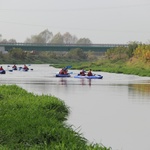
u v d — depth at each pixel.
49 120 20.22
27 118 20.56
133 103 35.22
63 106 28.98
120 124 23.86
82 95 42.78
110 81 72.06
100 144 18.20
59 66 173.88
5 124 18.83
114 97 40.84
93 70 132.88
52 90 49.41
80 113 28.27
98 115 27.45
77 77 84.94
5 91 36.69
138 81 72.50
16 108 25.14
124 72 112.00
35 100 29.33
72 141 16.28
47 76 89.44
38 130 17.42
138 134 21.00
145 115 27.59
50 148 15.25
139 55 142.62
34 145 16.06
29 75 93.12
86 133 21.02
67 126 20.73
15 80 71.44
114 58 163.75
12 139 16.72
